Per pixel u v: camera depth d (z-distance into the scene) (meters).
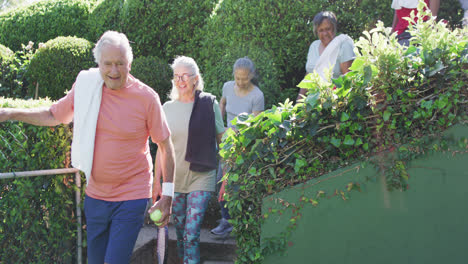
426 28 2.58
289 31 5.54
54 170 3.31
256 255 2.72
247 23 5.61
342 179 2.59
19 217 3.14
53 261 3.41
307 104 2.59
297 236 2.66
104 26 7.58
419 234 2.50
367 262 2.56
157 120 2.76
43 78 6.64
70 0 8.63
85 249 3.61
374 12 5.52
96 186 2.73
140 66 6.22
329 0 5.67
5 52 7.55
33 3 9.04
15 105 3.22
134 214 2.70
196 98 3.65
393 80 2.51
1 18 8.91
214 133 3.65
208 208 4.86
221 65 5.61
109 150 2.66
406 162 2.51
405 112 2.53
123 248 2.65
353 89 2.56
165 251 3.41
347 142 2.54
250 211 2.77
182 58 3.70
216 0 6.77
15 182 3.08
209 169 3.58
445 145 2.47
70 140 3.52
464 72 2.44
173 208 3.71
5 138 3.07
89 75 2.70
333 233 2.61
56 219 3.40
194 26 6.82
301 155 2.66
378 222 2.54
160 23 6.96
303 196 2.65
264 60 5.38
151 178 2.85
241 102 4.52
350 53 4.18
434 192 2.48
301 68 5.68
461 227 2.45
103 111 2.67
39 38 8.49
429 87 2.50
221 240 4.39
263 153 2.69
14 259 3.13
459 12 5.15
